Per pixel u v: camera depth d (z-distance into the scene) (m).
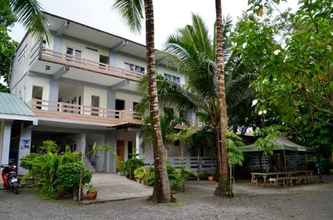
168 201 9.81
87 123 18.89
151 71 10.27
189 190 13.70
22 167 14.23
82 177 10.21
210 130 19.83
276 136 4.42
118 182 14.69
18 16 10.03
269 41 3.31
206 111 16.88
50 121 17.64
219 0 11.92
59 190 10.64
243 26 3.47
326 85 3.38
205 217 7.70
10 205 9.23
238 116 19.73
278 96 3.51
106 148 14.17
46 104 18.69
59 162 10.95
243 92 16.64
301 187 15.18
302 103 3.68
